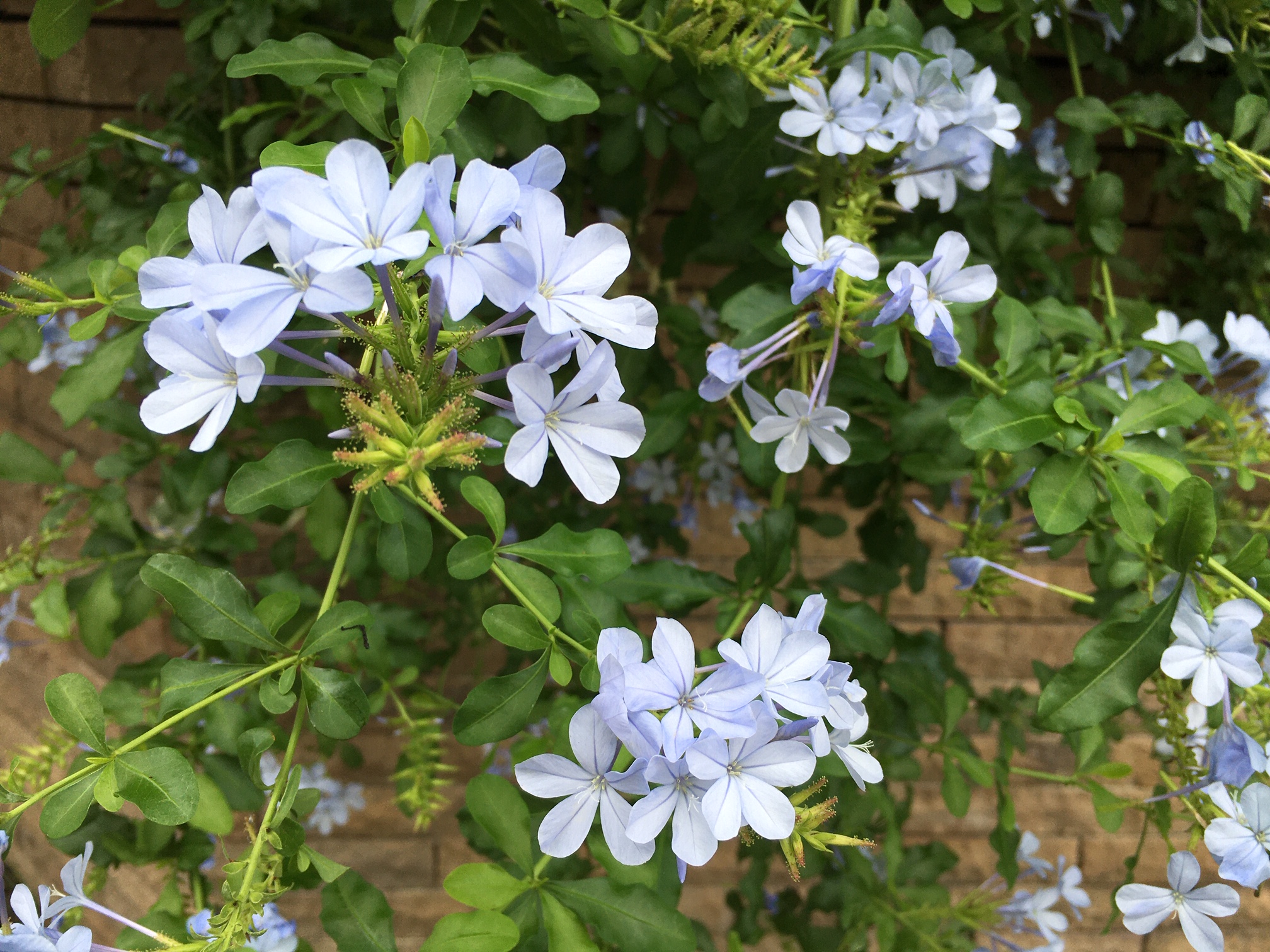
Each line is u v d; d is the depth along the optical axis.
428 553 0.30
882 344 0.28
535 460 0.21
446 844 0.51
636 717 0.20
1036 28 0.37
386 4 0.35
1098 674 0.25
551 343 0.21
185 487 0.35
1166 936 0.54
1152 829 0.53
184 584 0.24
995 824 0.53
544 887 0.26
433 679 0.48
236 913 0.23
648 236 0.45
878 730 0.37
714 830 0.20
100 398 0.30
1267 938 0.54
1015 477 0.33
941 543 0.50
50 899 0.24
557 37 0.30
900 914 0.39
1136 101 0.34
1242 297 0.42
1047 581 0.50
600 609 0.27
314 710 0.24
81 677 0.23
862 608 0.33
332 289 0.18
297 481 0.24
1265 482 0.46
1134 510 0.26
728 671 0.21
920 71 0.30
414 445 0.20
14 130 0.43
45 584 0.39
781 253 0.34
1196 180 0.43
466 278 0.19
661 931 0.25
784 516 0.32
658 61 0.32
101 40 0.41
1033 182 0.38
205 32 0.34
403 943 0.52
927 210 0.38
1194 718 0.31
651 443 0.34
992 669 0.51
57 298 0.27
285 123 0.39
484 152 0.28
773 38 0.29
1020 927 0.42
